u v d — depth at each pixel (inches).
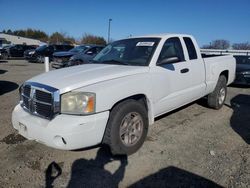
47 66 344.8
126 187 132.2
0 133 194.7
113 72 160.2
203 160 159.0
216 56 274.2
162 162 156.0
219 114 255.0
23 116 153.8
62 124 135.0
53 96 139.5
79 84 142.7
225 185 133.9
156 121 227.9
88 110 139.3
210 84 246.5
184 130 208.2
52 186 132.6
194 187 132.1
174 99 198.5
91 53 582.6
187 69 209.9
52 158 159.8
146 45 194.2
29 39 2915.8
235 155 166.2
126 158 160.2
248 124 226.4
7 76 525.0
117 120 151.1
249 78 431.8
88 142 140.7
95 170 147.3
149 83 172.7
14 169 147.0
